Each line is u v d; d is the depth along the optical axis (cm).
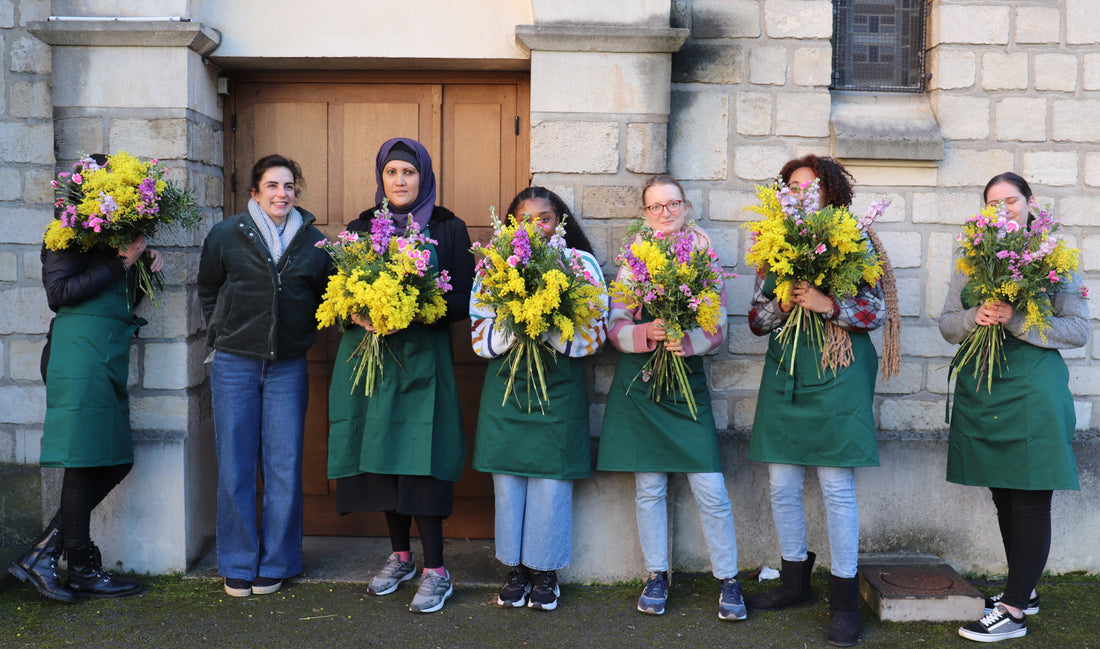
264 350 350
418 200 358
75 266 341
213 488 408
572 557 382
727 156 394
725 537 345
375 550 407
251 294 349
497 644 319
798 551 349
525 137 412
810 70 392
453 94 412
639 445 346
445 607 352
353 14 383
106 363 344
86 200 326
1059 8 394
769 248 312
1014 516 331
